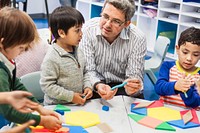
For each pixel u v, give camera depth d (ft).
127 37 6.34
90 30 6.44
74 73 5.40
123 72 6.73
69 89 5.43
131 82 5.65
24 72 6.59
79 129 4.23
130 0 6.03
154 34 13.78
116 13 5.77
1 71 3.88
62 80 5.34
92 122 4.46
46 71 5.21
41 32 9.12
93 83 5.86
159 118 4.76
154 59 9.80
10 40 3.78
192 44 5.43
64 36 5.24
